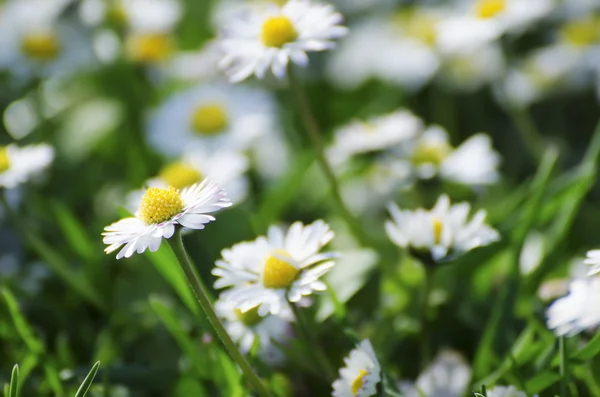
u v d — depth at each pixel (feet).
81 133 2.28
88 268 1.99
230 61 1.85
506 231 1.90
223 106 2.22
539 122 2.27
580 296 1.66
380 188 2.10
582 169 1.94
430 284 1.80
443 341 1.88
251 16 1.86
